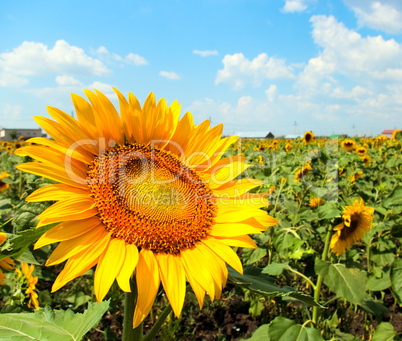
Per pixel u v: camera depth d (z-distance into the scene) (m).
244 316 0.71
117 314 0.67
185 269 0.25
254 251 0.69
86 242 0.23
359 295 0.46
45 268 0.70
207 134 0.34
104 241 0.24
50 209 0.23
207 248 0.27
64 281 0.21
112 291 0.59
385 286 0.58
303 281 0.79
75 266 0.22
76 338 0.20
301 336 0.42
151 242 0.25
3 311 0.40
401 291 0.42
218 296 0.25
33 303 0.42
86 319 0.22
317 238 0.82
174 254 0.26
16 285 0.44
